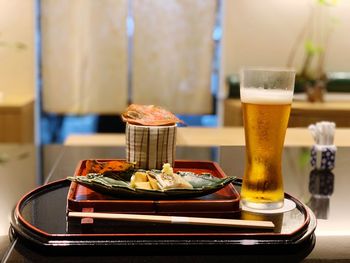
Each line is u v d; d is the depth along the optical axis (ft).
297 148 3.63
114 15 9.07
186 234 1.56
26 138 8.07
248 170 1.90
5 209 2.04
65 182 2.20
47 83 9.14
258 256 1.53
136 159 2.10
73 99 9.21
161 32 9.19
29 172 2.79
